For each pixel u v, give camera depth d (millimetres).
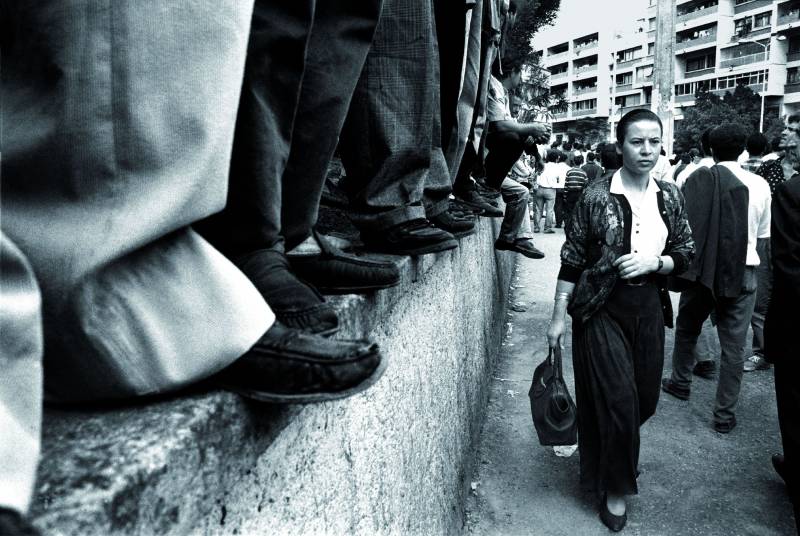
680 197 3254
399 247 2043
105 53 847
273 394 928
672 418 4566
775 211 3143
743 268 4203
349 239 2383
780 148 6219
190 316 887
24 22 845
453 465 2947
